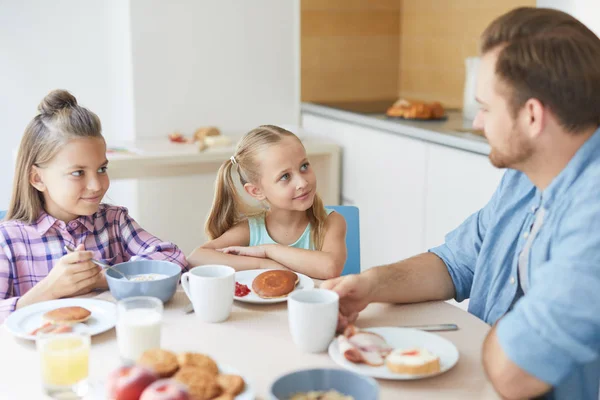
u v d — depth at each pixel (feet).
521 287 4.13
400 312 4.12
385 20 11.80
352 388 2.83
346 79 11.66
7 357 3.45
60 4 10.36
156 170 9.67
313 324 3.43
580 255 3.16
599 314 3.02
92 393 3.06
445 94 11.07
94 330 3.64
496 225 4.32
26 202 5.00
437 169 8.43
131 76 10.11
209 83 10.55
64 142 4.80
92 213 5.05
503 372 3.10
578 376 3.68
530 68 3.33
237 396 2.95
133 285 4.03
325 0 11.17
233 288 3.90
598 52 3.36
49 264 5.00
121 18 10.32
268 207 5.93
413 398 3.06
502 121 3.49
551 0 8.09
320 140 10.41
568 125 3.41
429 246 8.76
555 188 3.57
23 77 10.44
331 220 5.67
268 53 10.84
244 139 5.60
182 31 10.23
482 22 10.04
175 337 3.69
